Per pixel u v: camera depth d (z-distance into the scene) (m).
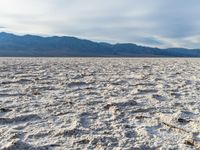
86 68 24.34
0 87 11.09
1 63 31.06
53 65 28.64
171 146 4.80
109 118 6.60
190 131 5.61
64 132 5.42
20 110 7.19
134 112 7.27
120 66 28.58
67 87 11.58
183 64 34.94
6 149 4.52
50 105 7.85
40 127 5.79
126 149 4.65
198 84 12.77
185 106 8.03
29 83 12.56
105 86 12.12
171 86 12.09
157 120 6.41
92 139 5.05
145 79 15.00
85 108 7.53
